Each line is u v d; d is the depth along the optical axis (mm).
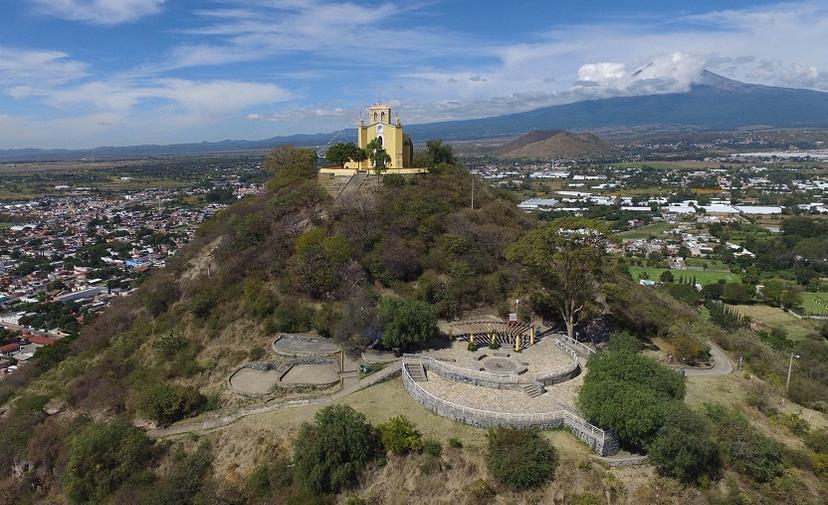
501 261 73688
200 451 47531
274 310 66000
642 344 65812
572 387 49719
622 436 40625
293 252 73188
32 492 52094
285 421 48062
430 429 44312
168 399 52281
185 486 44344
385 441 42562
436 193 86625
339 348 60625
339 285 66562
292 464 44062
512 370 51969
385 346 58781
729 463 41188
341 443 41281
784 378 61562
